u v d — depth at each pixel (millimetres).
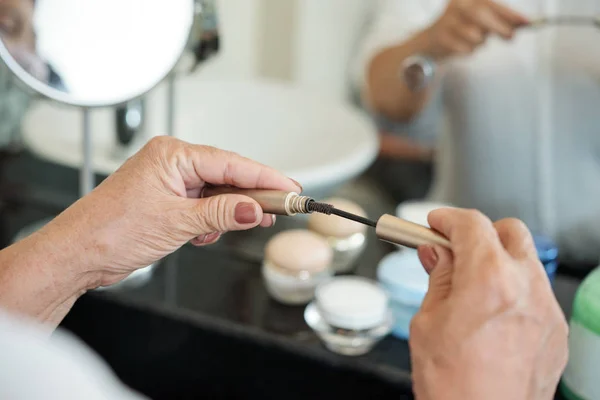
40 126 872
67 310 502
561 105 933
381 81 1003
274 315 727
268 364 709
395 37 1002
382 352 675
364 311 658
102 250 475
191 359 743
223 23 1042
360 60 1056
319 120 942
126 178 484
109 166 812
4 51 636
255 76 1119
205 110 957
